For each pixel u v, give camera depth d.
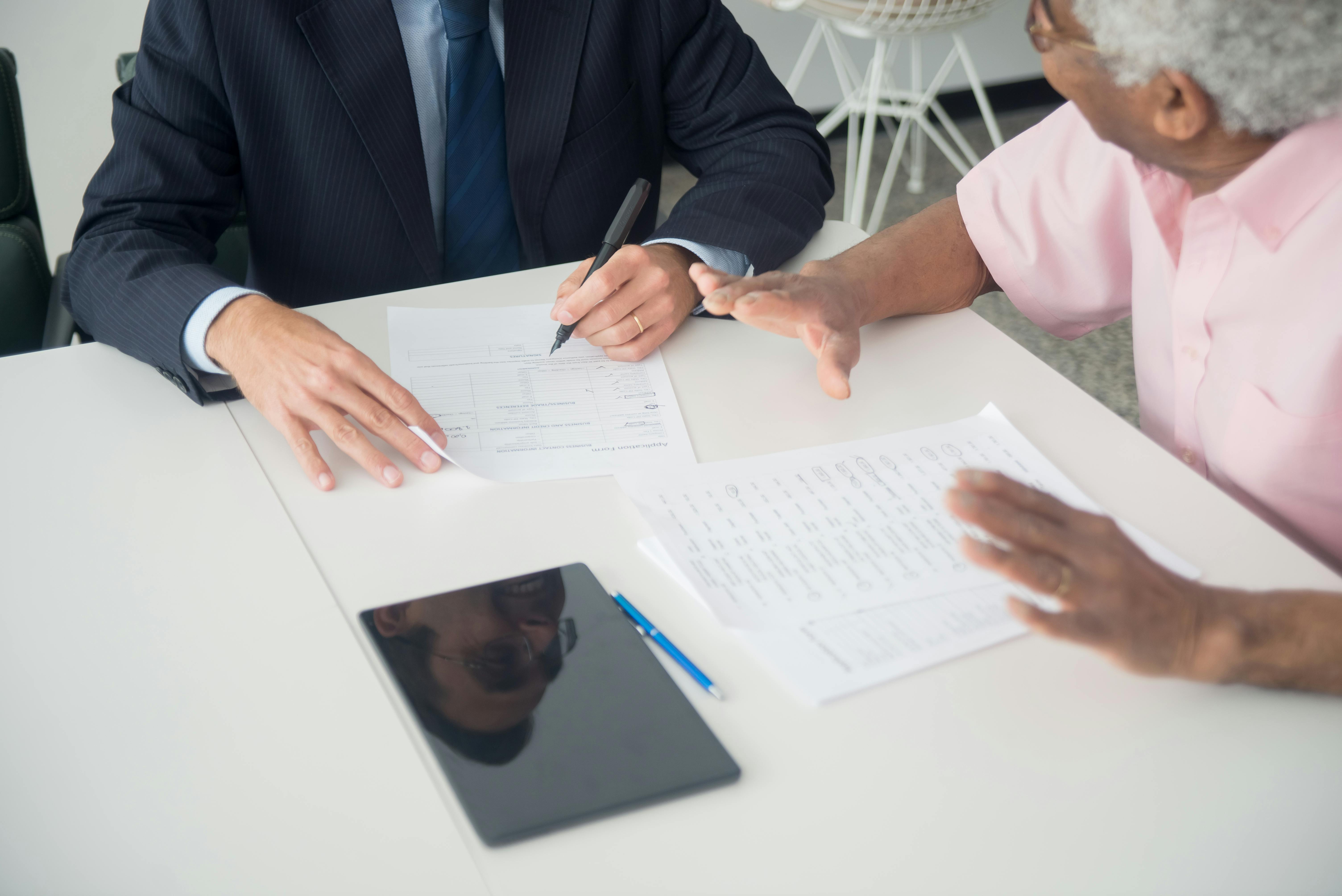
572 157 1.33
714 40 1.40
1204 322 0.88
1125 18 0.65
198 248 1.18
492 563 0.73
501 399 0.92
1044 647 0.66
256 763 0.58
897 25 2.25
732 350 1.01
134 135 1.16
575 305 0.95
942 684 0.63
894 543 0.74
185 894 0.51
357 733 0.60
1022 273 1.08
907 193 3.16
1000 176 1.07
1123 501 0.80
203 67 1.16
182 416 0.90
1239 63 0.65
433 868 0.52
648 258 0.99
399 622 0.67
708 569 0.71
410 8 1.28
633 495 0.79
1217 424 0.90
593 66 1.31
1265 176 0.77
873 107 2.46
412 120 1.24
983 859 0.53
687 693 0.63
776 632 0.66
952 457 0.83
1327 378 0.81
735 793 0.57
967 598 0.69
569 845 0.53
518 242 1.38
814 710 0.61
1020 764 0.58
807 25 3.28
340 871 0.52
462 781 0.56
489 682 0.63
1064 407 0.92
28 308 1.39
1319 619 0.61
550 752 0.58
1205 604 0.61
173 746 0.59
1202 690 0.63
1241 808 0.56
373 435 0.88
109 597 0.69
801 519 0.76
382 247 1.29
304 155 1.22
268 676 0.63
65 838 0.53
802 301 0.95
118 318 0.97
